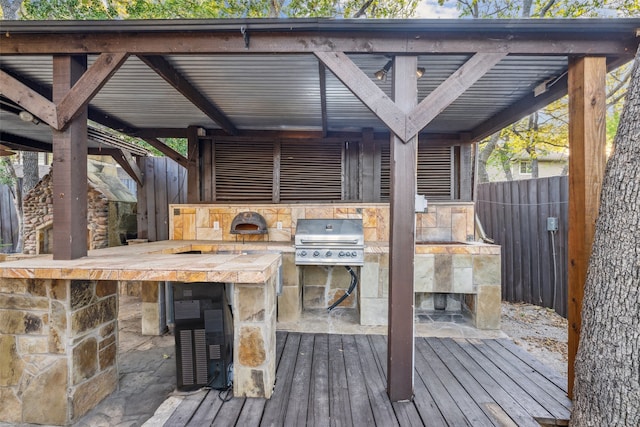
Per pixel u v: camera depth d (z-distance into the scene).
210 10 6.14
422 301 4.07
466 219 4.16
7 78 2.12
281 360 2.65
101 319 2.23
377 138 4.38
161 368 2.68
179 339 2.26
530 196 4.64
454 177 4.50
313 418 1.90
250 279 1.83
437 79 2.81
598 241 1.75
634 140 1.59
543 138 7.11
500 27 1.97
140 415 2.06
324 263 3.38
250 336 2.13
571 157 2.16
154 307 3.39
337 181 4.47
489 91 3.06
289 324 3.51
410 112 2.04
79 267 1.89
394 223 2.07
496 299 3.40
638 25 1.94
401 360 2.07
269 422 1.87
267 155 4.43
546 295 4.41
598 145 2.05
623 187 1.62
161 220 5.34
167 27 2.01
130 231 5.65
